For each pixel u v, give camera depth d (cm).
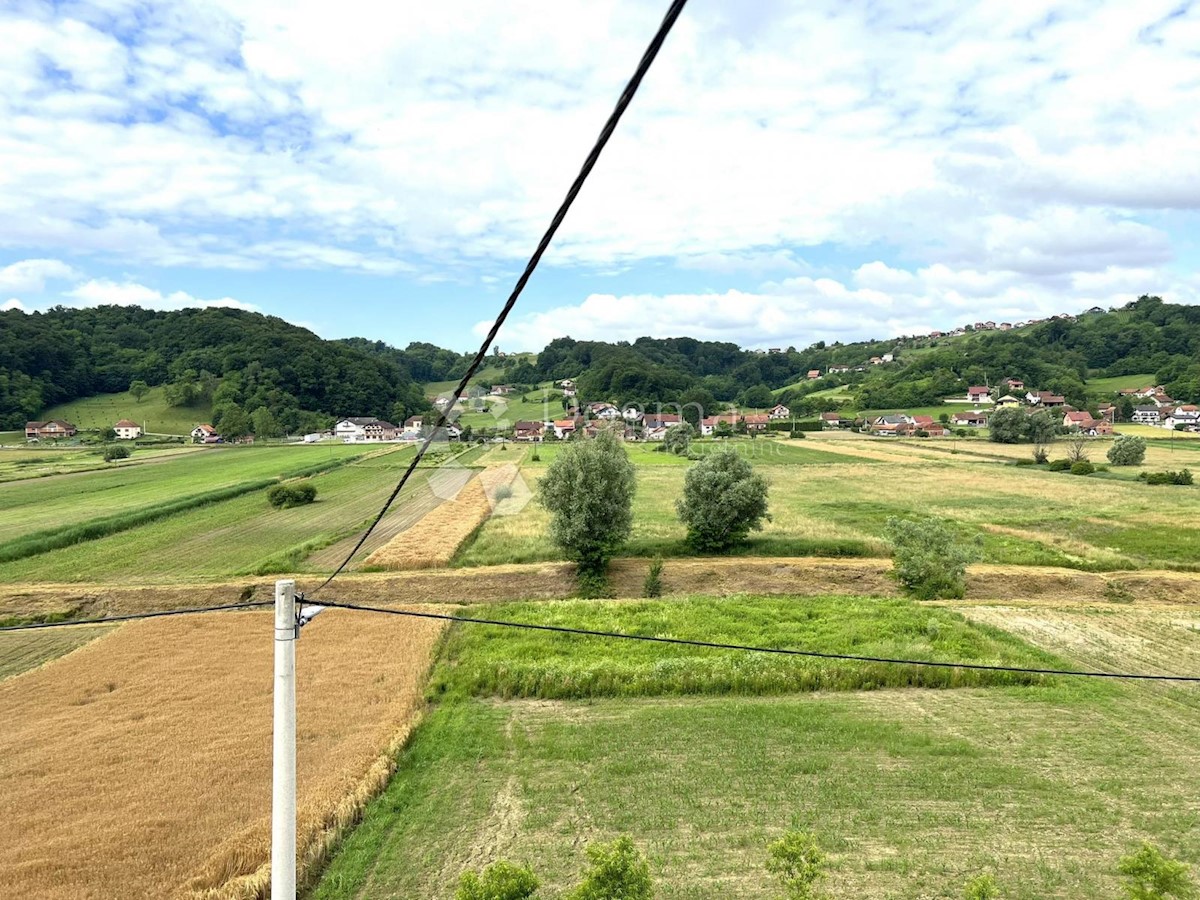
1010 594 3672
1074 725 2042
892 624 2892
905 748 1892
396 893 1355
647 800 1659
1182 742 1931
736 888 1337
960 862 1407
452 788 1728
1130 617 3069
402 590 3775
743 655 2533
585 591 3812
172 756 1839
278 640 786
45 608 3462
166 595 3603
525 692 2302
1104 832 1510
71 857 1425
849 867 1394
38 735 1969
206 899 1314
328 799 1617
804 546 4406
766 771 1786
